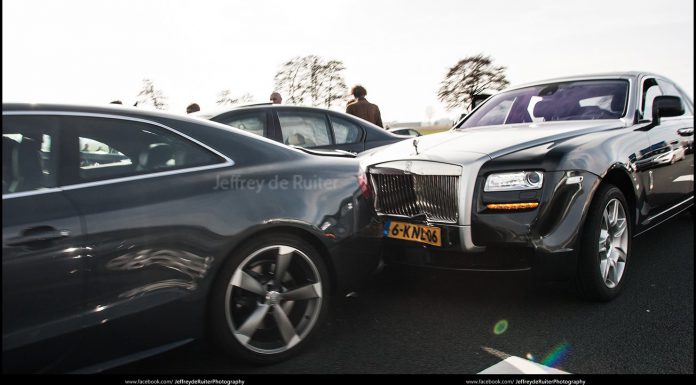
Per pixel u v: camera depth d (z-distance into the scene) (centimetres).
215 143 257
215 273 235
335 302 341
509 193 305
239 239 239
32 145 213
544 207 301
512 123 443
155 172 235
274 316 255
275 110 531
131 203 219
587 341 272
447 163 318
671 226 533
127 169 229
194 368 250
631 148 368
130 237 214
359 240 286
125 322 213
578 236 308
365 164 370
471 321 304
